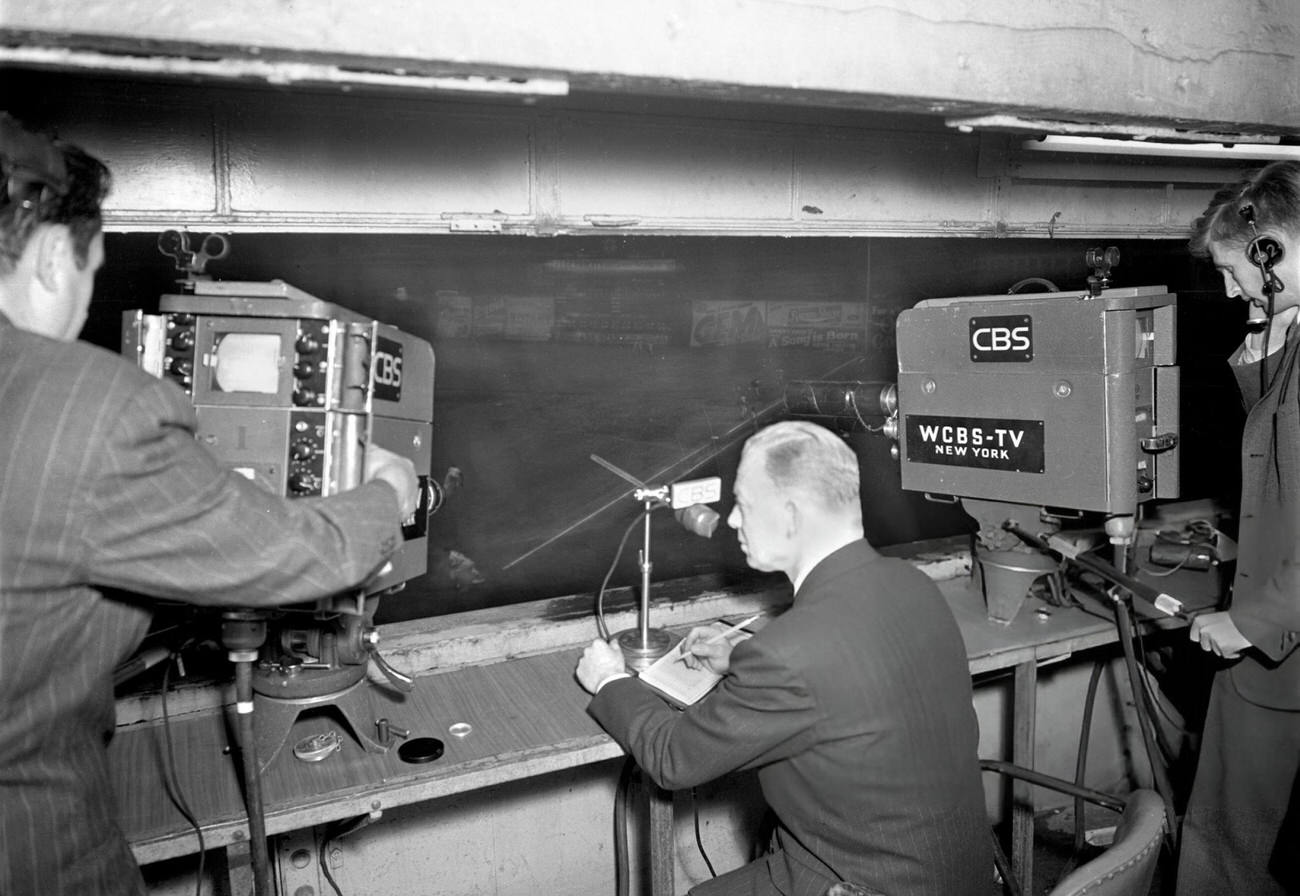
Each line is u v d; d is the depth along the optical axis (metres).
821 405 2.12
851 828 1.29
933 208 2.29
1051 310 1.62
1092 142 1.73
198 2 0.82
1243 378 1.82
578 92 1.69
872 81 1.11
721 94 1.10
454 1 0.90
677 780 1.38
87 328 3.77
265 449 1.19
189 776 1.48
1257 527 1.73
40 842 0.94
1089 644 2.11
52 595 0.90
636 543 4.29
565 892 2.19
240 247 4.01
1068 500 1.64
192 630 1.41
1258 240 1.60
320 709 1.71
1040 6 1.20
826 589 1.34
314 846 1.92
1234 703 1.83
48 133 1.01
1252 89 1.39
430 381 1.45
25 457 0.85
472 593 3.68
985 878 1.34
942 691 1.32
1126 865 1.11
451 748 1.57
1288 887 1.78
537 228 1.86
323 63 0.92
